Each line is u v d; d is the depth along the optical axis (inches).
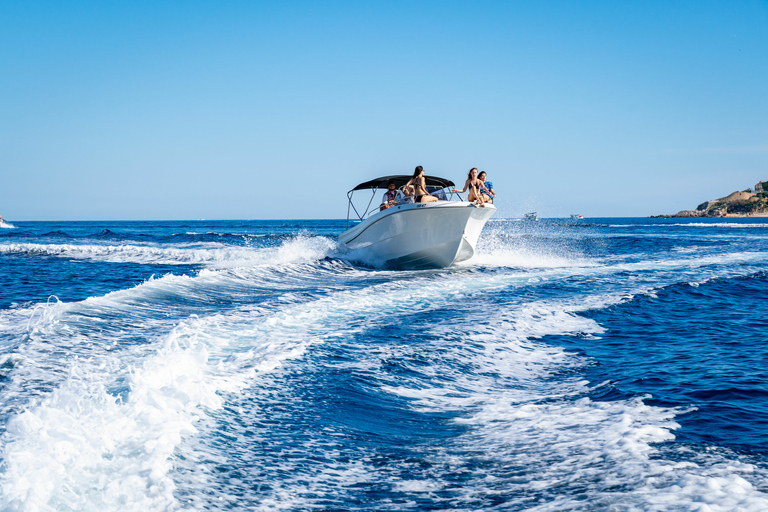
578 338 279.9
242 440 134.9
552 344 266.1
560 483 114.3
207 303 342.3
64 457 110.2
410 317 313.0
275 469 121.0
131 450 118.2
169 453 118.7
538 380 206.5
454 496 111.0
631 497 104.7
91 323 261.4
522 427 152.4
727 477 113.1
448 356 231.5
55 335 232.4
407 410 168.2
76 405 140.4
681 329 302.8
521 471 122.3
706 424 150.5
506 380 205.6
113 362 195.6
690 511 97.4
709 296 424.5
